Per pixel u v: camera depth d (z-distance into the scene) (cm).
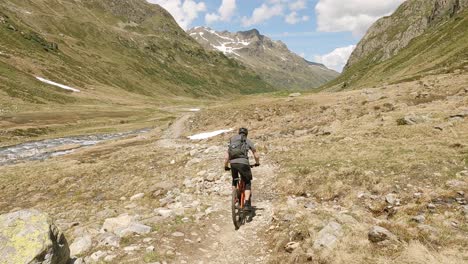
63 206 2162
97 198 2280
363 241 849
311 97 5434
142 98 19562
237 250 950
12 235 709
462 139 1764
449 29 10306
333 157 1773
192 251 925
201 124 5400
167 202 1662
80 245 948
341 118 3284
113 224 1149
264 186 1591
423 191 1209
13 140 6338
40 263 688
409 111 2764
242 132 1090
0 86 11375
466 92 3212
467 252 779
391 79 8944
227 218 1173
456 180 1241
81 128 8212
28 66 15975
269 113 4962
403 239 861
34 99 11650
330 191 1370
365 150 1809
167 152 3425
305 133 2911
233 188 1069
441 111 2514
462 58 6581
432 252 779
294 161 1839
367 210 1180
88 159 3969
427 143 1773
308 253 843
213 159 2430
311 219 1020
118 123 9306
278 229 1031
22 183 2933
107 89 19188
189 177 2058
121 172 2823
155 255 866
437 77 4628
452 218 975
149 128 8456
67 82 16788
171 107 16762
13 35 19162
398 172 1410
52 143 6250
